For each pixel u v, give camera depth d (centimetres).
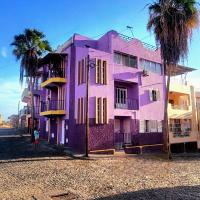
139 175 1354
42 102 2981
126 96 2738
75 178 1236
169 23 2183
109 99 2386
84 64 2317
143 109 2723
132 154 2341
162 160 2078
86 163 1731
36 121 3828
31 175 1285
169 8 2191
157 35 2281
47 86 2784
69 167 1550
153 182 1178
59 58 2673
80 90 2334
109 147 2303
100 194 951
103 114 2308
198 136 3328
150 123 2773
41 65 3033
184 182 1195
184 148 3136
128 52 2658
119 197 910
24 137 3481
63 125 2594
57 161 1756
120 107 2575
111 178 1254
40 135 3362
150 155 2338
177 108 3158
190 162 2014
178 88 3212
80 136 2262
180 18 2152
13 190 982
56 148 2366
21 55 2908
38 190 989
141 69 2772
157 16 2284
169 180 1238
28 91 4153
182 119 3198
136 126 2616
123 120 2697
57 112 2522
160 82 2975
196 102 3522
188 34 2161
